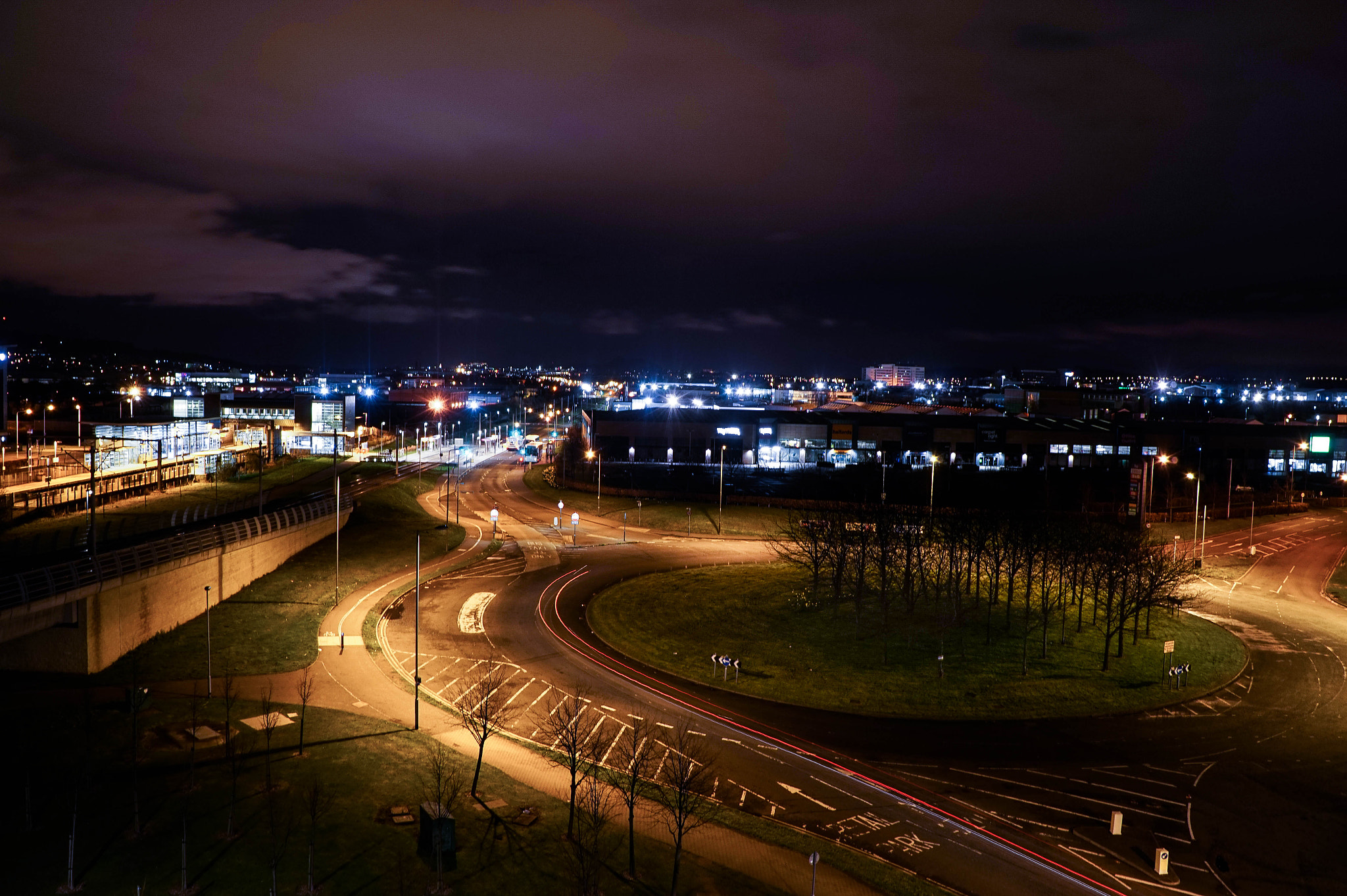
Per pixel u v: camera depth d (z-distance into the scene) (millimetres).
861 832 44844
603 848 40875
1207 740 57531
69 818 41188
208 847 38781
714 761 52281
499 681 64312
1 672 61438
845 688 65500
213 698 58094
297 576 90250
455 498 152625
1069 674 68938
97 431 137250
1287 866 42781
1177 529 135250
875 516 104875
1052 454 191750
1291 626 85562
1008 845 44000
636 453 198250
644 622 80812
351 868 37562
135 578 66250
